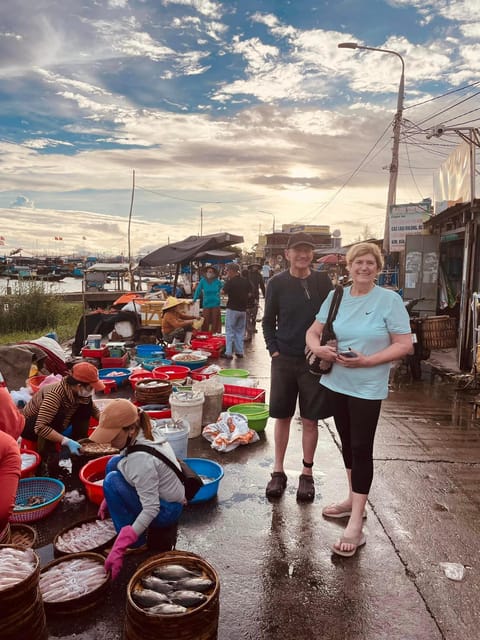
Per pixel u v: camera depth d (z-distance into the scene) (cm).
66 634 250
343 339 318
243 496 399
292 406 398
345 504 366
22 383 651
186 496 314
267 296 400
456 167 1299
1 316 1440
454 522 361
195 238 1644
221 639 248
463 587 290
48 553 315
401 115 1678
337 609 271
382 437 539
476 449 506
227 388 647
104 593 273
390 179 1723
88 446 450
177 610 225
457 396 721
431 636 253
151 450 289
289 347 387
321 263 2975
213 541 334
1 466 293
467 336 861
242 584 290
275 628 257
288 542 334
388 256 1714
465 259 859
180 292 1778
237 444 503
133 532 276
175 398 527
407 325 309
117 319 1057
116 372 783
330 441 527
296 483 424
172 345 984
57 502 368
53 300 1540
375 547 329
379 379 312
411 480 430
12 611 216
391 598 280
